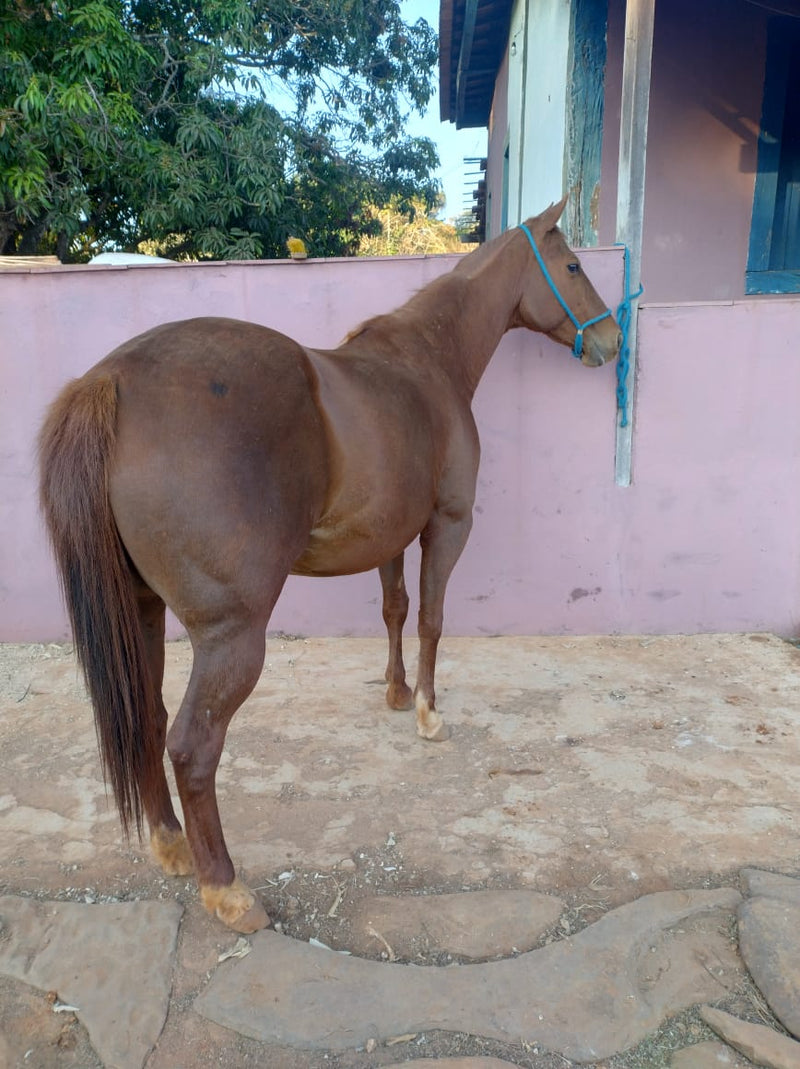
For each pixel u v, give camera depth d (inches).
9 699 124.3
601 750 106.4
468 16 262.4
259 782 99.0
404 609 115.1
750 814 90.6
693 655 140.9
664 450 143.8
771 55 180.2
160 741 78.6
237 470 64.1
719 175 187.2
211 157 328.2
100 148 272.2
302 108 426.9
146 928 70.9
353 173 435.8
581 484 145.3
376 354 91.8
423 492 87.2
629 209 132.2
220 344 68.7
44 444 64.0
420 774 100.9
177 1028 61.1
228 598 65.0
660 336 138.7
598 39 157.8
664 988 64.9
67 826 90.0
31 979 65.5
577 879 79.5
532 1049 59.2
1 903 74.5
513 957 68.1
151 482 62.1
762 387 141.0
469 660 139.5
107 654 63.4
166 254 374.0
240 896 71.4
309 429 70.9
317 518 75.7
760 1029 59.8
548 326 118.5
